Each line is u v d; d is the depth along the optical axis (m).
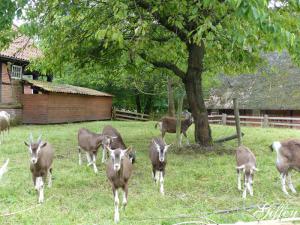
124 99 40.94
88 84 38.91
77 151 14.75
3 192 8.99
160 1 11.66
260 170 11.74
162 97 40.38
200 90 15.50
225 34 10.98
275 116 32.00
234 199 8.88
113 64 17.83
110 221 7.31
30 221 7.24
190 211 7.91
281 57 34.62
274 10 10.84
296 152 9.54
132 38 12.42
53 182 10.09
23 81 25.86
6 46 13.40
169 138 19.09
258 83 34.12
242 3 6.25
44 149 8.82
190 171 11.51
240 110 34.62
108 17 12.44
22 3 9.63
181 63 19.38
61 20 13.20
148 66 19.92
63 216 7.58
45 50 14.73
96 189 9.62
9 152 14.12
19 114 25.52
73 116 29.78
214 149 15.12
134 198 8.81
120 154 7.64
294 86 30.84
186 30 12.84
